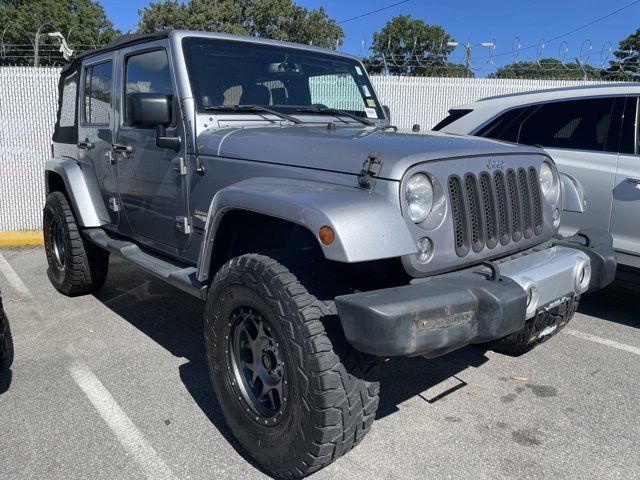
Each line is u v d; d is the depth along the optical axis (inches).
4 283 230.8
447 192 97.4
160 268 138.9
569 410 127.6
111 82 163.6
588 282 116.8
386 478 102.7
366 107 166.1
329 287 95.0
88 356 156.6
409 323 83.0
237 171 116.8
